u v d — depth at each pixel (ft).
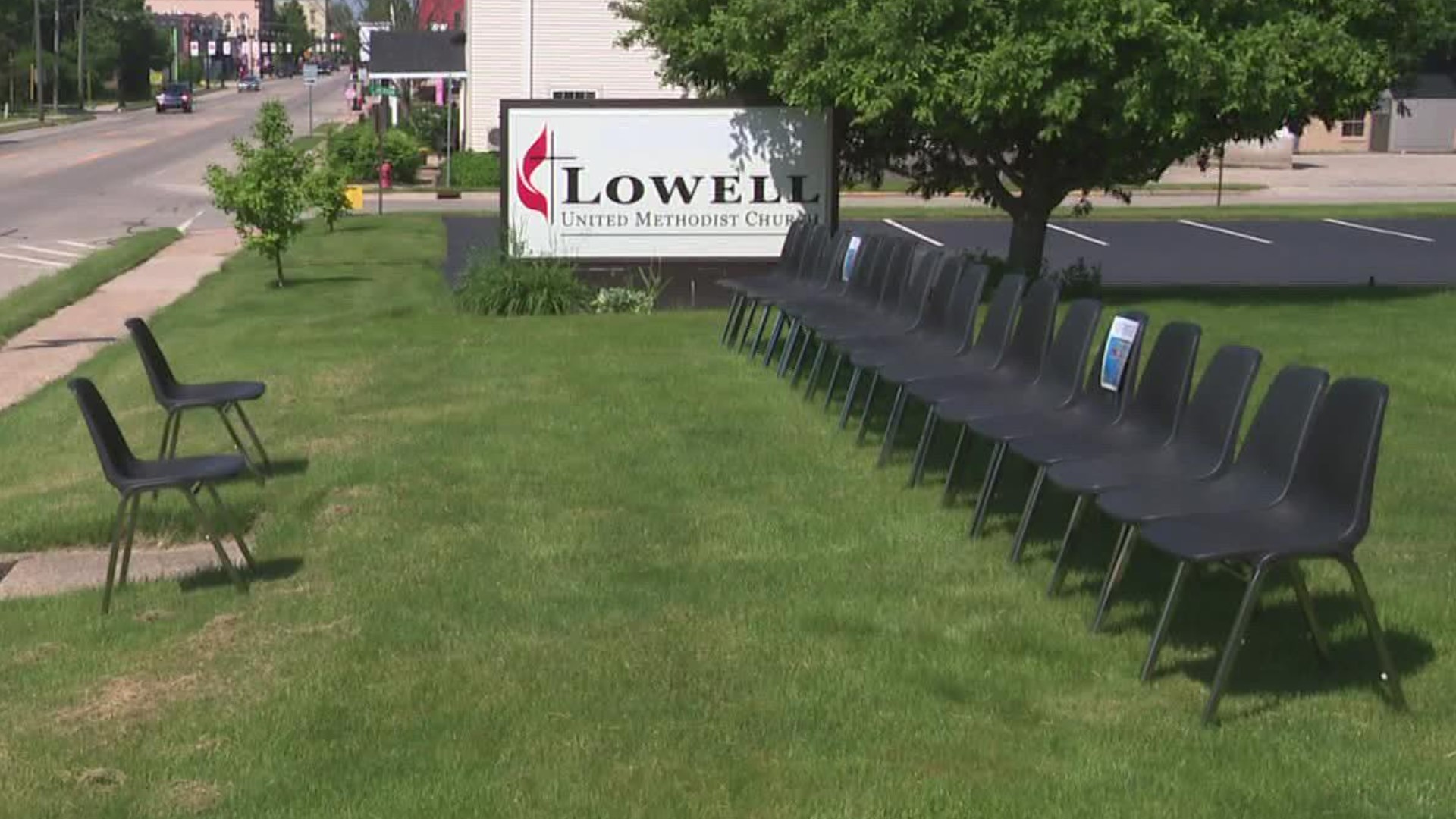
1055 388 33.42
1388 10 62.90
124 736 22.62
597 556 30.73
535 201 68.54
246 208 82.79
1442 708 22.41
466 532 32.60
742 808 19.70
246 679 24.70
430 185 177.58
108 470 29.19
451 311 67.26
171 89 374.02
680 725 22.30
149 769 21.38
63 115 358.84
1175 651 24.89
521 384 48.62
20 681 25.32
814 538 31.68
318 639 26.43
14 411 51.67
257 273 90.33
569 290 66.74
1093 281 71.26
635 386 47.88
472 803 19.95
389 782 20.67
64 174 182.50
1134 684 23.56
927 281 42.42
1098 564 29.66
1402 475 35.53
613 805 19.88
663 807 19.77
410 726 22.53
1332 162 222.28
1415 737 21.43
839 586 28.50
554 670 24.61
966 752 21.20
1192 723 22.02
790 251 57.21
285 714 23.07
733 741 21.75
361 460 38.99
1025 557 30.25
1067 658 24.63
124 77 465.88
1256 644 25.14
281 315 70.33
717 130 68.23
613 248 68.90
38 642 27.45
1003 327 36.96
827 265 52.54
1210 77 57.52
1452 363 49.42
